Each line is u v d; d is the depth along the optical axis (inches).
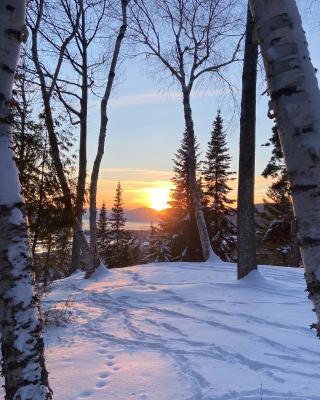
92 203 647.1
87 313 370.3
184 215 1540.4
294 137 88.6
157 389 201.0
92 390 201.8
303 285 473.1
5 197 128.5
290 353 246.8
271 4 91.3
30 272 130.9
